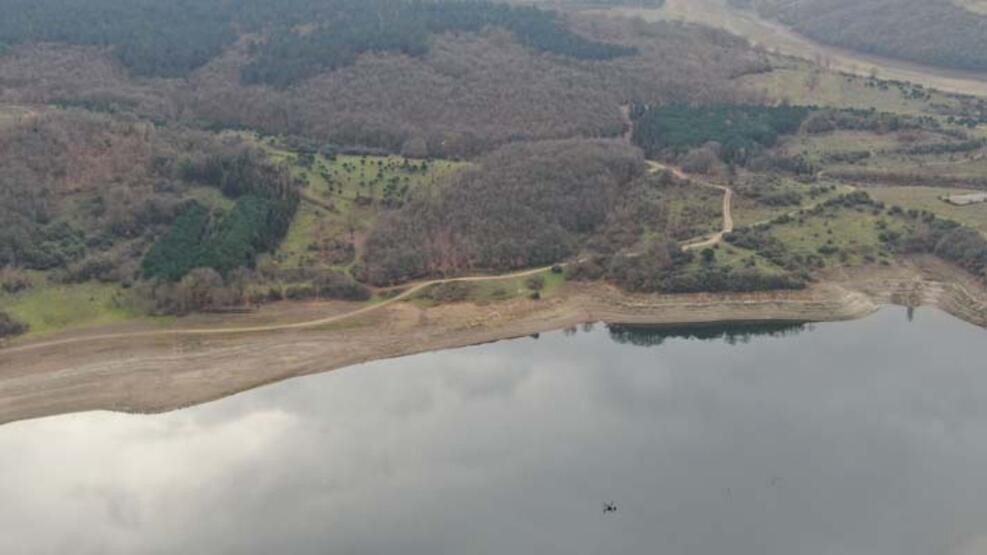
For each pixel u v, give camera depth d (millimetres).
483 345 172625
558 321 180625
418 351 169125
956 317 183250
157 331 165625
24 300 168250
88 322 165500
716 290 186000
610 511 122750
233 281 173875
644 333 180125
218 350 163125
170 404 149250
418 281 188250
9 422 142875
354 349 167500
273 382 157250
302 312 175000
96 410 146875
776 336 178625
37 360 155500
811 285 188500
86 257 179875
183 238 184625
